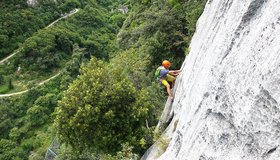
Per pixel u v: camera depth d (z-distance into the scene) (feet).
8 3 255.09
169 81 50.47
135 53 90.68
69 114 55.21
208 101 29.40
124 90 55.31
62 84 205.57
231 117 25.77
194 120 32.42
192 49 44.93
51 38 232.94
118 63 81.87
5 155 162.30
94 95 54.39
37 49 222.69
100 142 53.88
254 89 22.63
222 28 31.12
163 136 45.24
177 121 42.19
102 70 57.36
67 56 235.61
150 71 87.86
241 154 23.86
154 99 69.31
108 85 56.39
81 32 267.18
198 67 36.88
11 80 212.23
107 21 297.12
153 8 110.01
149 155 46.57
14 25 242.99
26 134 174.50
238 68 25.14
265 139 21.62
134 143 52.80
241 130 23.95
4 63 223.30
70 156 72.69
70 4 290.76
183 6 96.94
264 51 22.50
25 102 196.95
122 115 53.88
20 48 226.99
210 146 27.73
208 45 35.45
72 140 55.88
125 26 129.80
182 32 94.07
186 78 41.52
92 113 52.65
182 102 40.81
